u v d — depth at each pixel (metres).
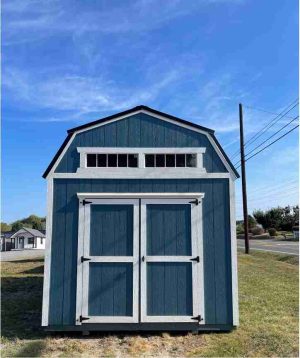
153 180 7.41
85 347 6.36
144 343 6.47
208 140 7.58
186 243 7.23
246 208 25.19
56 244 7.21
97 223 7.26
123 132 7.56
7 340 6.71
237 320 7.08
